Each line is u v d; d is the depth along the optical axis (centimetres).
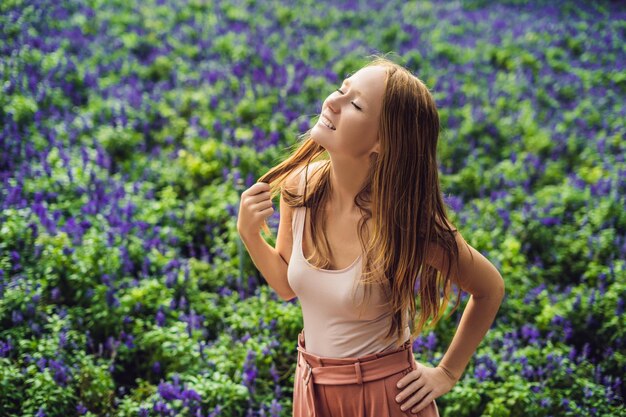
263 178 266
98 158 663
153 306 475
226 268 545
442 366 257
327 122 238
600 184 702
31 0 986
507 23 1326
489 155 798
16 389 392
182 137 751
